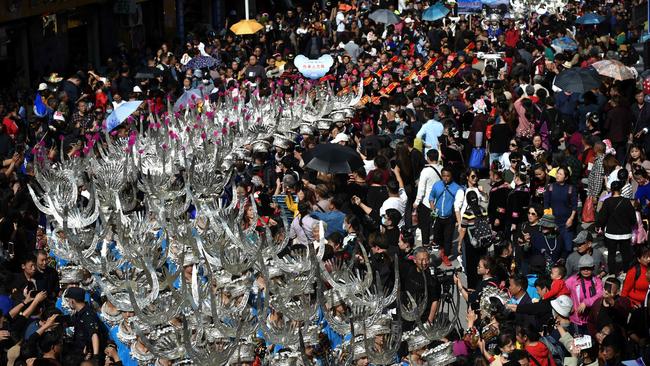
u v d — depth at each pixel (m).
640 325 28.33
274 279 28.03
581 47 70.62
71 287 29.36
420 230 38.62
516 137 46.91
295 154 45.88
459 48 74.69
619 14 88.19
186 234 30.77
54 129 47.28
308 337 25.72
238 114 48.31
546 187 36.69
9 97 61.66
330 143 39.75
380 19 80.06
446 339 28.25
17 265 33.84
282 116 48.81
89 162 38.97
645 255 30.31
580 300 29.38
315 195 36.06
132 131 42.97
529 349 25.97
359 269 29.48
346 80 56.56
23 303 28.80
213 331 25.59
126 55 74.31
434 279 29.61
